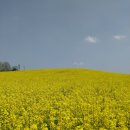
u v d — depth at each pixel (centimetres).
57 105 1708
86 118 1314
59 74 4738
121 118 1343
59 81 3569
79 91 2375
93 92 2448
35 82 3447
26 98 2058
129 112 1499
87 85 2991
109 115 1387
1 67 9412
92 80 3619
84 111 1512
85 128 1195
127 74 4881
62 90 2662
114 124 1242
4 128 1280
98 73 4931
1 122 1350
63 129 1203
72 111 1557
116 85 2978
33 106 1650
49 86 2902
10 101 1872
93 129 1224
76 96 2091
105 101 1850
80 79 3828
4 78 4194
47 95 2266
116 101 1859
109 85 3011
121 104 1717
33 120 1334
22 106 1769
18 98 2070
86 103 1702
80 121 1330
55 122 1386
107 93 2412
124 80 3569
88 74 4725
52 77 4191
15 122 1295
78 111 1549
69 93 2419
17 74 4972
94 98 1988
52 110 1503
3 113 1543
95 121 1315
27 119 1346
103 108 1681
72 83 3244
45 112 1553
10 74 4997
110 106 1664
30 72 5306
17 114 1580
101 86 2922
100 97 2052
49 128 1291
